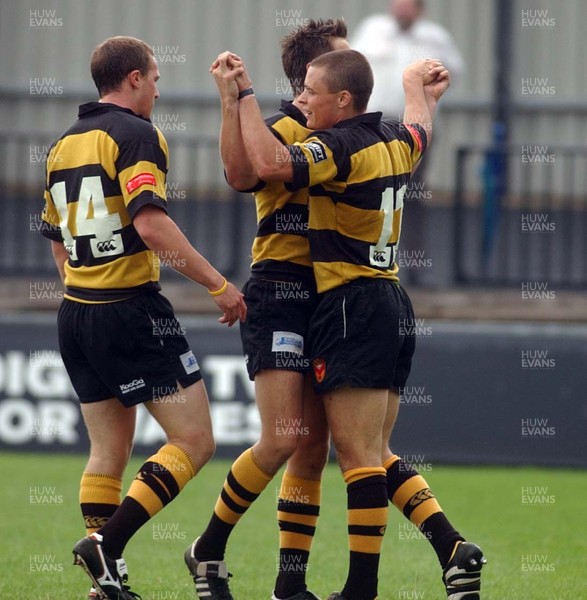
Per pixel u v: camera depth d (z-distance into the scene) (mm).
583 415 29234
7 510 23625
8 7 43219
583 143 43031
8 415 29750
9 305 31719
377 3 43188
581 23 42969
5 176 37438
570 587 17875
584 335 29344
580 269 34312
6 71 43344
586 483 27469
